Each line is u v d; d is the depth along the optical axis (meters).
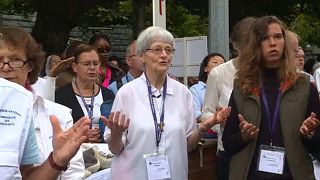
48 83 4.61
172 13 18.12
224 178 4.39
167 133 3.34
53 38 11.87
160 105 3.40
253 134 3.21
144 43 3.42
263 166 3.24
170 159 3.33
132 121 3.32
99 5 14.49
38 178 2.24
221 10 7.14
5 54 2.54
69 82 5.13
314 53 23.55
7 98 2.08
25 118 2.11
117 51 22.16
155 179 3.26
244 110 3.35
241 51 3.48
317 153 3.33
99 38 6.58
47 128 2.83
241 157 3.34
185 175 3.43
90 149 3.99
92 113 4.71
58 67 4.70
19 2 12.82
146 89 3.42
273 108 3.30
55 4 11.62
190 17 20.23
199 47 8.69
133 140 3.30
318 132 3.26
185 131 3.45
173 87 3.49
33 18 18.59
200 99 5.80
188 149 3.60
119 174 3.34
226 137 3.41
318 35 20.66
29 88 2.80
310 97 3.31
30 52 2.62
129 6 16.52
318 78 6.46
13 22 18.12
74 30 18.94
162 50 3.38
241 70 3.41
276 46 3.29
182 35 20.05
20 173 2.16
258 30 3.35
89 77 4.79
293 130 3.23
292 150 3.22
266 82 3.37
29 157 2.22
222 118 3.34
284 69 3.31
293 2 14.44
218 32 7.14
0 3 12.90
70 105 4.67
